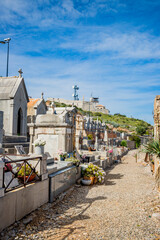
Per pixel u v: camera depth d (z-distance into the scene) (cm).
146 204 733
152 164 1474
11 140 1797
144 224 562
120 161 2327
